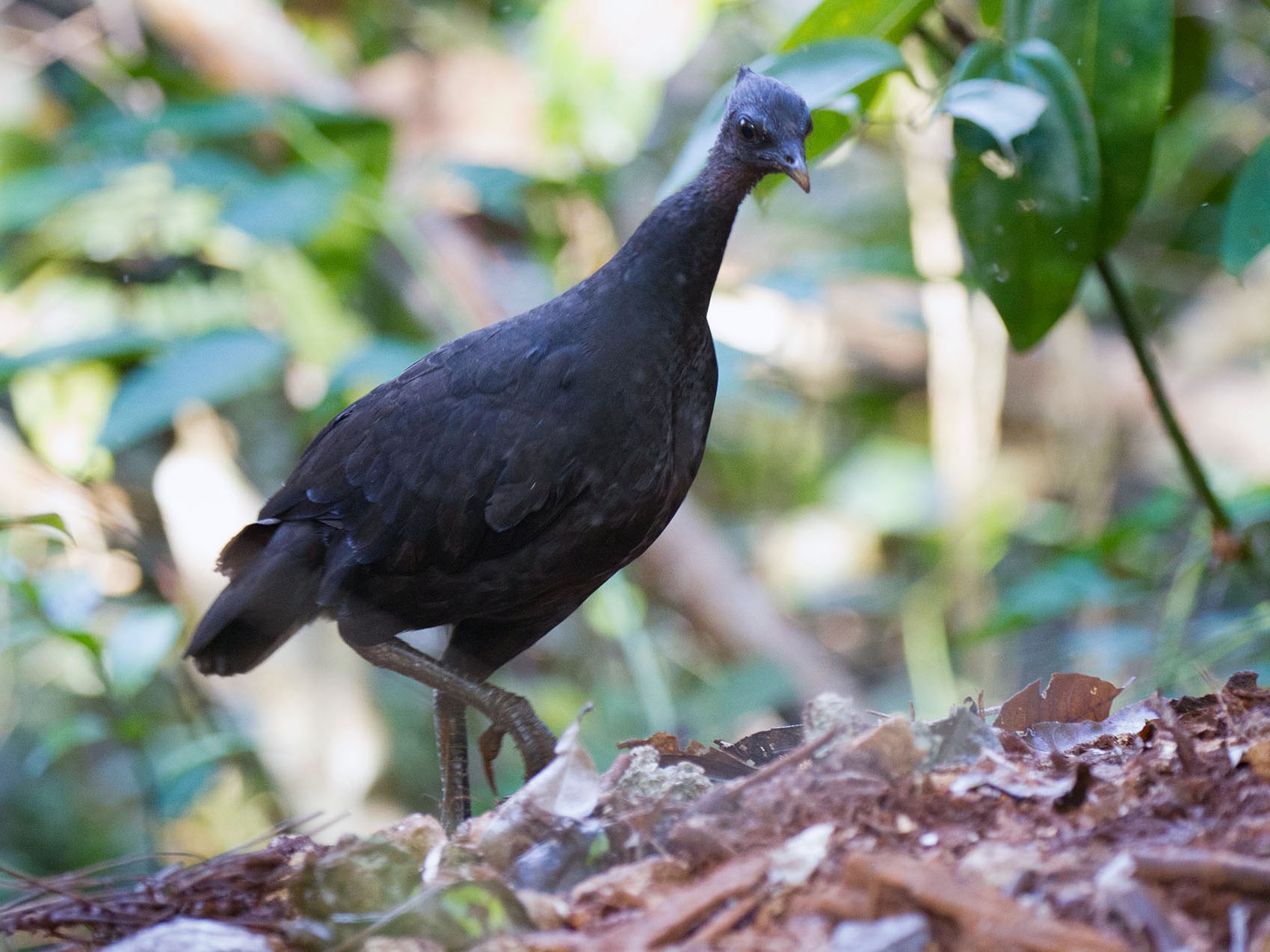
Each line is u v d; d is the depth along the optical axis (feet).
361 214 40.01
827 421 56.75
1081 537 42.65
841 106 27.02
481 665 24.13
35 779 46.09
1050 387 47.57
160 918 18.19
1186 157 40.75
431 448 21.84
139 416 32.81
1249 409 46.57
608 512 21.77
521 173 41.09
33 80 48.32
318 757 42.96
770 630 43.60
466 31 48.32
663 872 16.62
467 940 15.90
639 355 21.57
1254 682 20.48
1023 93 24.53
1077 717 22.11
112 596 36.99
